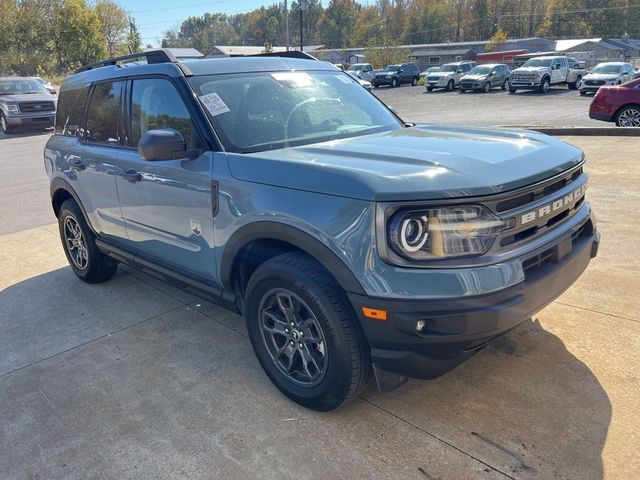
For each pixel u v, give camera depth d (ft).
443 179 7.75
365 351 8.57
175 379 10.84
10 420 9.84
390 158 8.71
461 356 8.09
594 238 10.16
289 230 8.68
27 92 63.36
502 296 7.70
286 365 9.91
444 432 8.73
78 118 15.10
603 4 357.20
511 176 8.11
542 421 8.80
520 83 91.86
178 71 11.28
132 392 10.48
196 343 12.28
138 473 8.34
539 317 12.12
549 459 7.99
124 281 16.48
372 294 7.77
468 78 99.45
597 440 8.30
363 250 7.79
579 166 9.77
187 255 11.37
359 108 12.59
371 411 9.40
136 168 12.09
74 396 10.47
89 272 15.85
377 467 8.11
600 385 9.60
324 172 8.36
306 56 14.30
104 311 14.33
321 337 8.84
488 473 7.82
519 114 59.77
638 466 7.75
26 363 11.86
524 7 378.12
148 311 14.19
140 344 12.39
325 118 11.66
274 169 9.03
